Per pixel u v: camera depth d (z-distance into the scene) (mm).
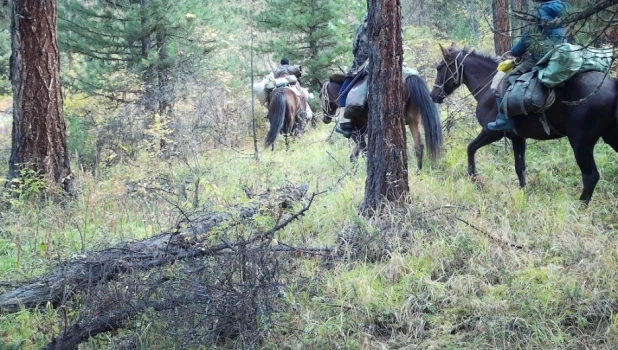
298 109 14641
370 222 7121
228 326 5250
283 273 6156
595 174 7461
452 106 12195
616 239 6602
